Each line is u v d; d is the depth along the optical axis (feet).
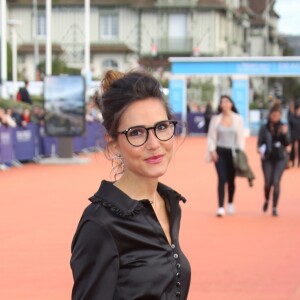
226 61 125.39
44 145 77.66
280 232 34.50
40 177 61.16
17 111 73.36
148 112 9.16
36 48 169.89
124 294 8.87
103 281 8.78
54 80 72.28
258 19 264.11
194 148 100.78
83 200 46.06
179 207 9.67
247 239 32.60
